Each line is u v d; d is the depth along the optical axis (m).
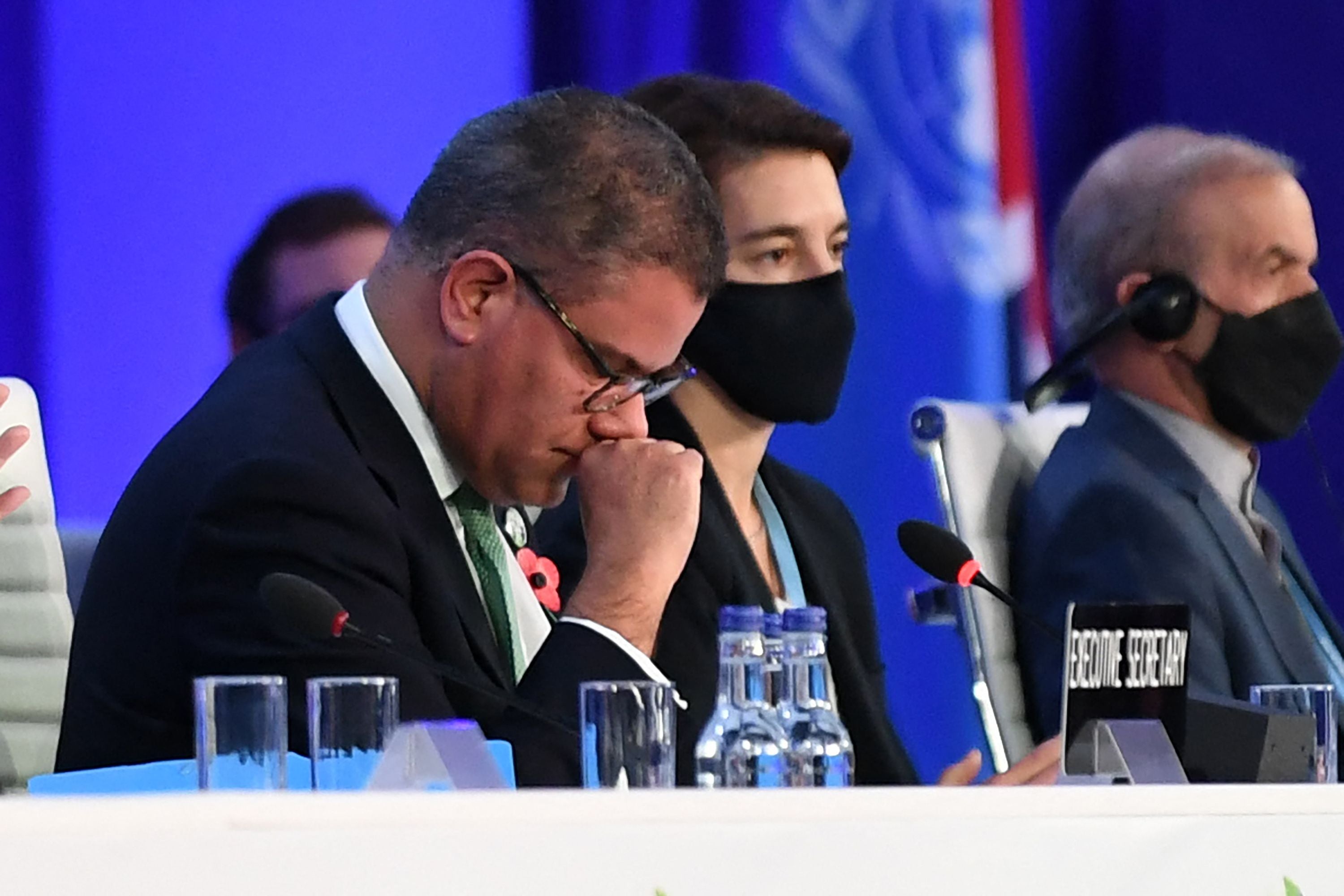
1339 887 4.64
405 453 8.18
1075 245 11.81
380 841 3.63
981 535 11.09
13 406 9.52
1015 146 15.96
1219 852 4.50
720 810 3.95
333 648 7.48
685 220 8.19
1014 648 11.04
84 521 13.09
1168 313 11.17
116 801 3.43
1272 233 11.36
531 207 8.08
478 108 14.40
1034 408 11.44
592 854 3.81
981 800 4.24
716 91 10.46
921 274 15.88
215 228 13.58
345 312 8.44
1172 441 11.27
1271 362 11.41
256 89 13.75
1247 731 6.69
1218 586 10.89
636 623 7.98
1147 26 16.09
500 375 8.13
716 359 10.30
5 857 3.32
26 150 13.05
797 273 10.42
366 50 14.08
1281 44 16.11
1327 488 13.55
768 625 6.66
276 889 3.53
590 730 5.44
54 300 13.13
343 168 13.99
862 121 15.73
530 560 9.08
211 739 5.24
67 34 13.20
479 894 3.71
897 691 15.56
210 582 7.66
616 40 14.74
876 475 15.78
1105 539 10.89
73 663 8.12
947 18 15.89
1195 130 13.82
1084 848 4.32
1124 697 6.00
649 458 8.20
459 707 7.94
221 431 7.93
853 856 4.07
